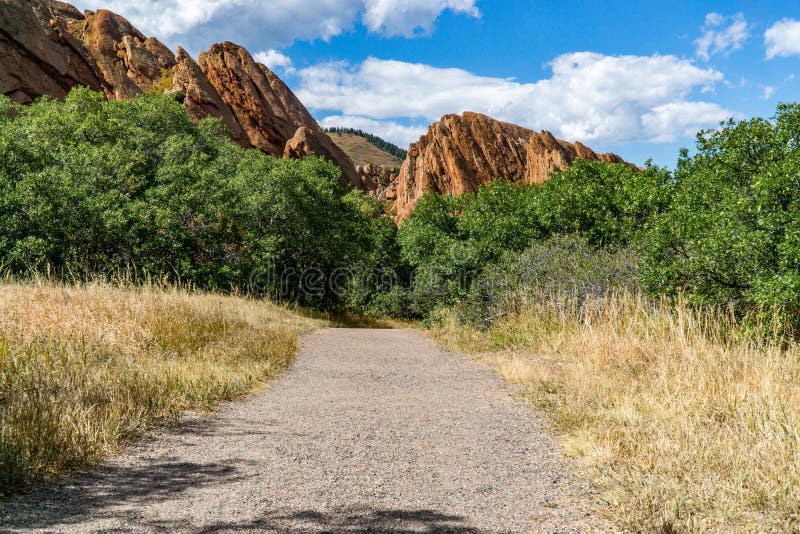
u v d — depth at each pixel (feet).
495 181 81.71
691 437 14.97
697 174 38.09
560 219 55.83
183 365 25.67
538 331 36.86
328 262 97.09
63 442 13.82
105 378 20.18
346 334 53.06
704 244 27.53
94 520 10.07
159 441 15.92
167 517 10.35
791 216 24.54
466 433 17.71
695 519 10.27
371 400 23.20
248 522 10.21
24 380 17.75
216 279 67.87
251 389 24.56
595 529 10.29
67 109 86.38
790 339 24.26
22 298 29.66
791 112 32.17
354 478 13.14
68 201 58.80
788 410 15.98
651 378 22.74
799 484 11.71
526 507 11.41
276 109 225.56
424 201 100.27
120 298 33.99
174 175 72.23
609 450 14.57
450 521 10.57
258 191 84.33
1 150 63.16
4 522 9.73
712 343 26.14
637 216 51.03
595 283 38.86
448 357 37.14
